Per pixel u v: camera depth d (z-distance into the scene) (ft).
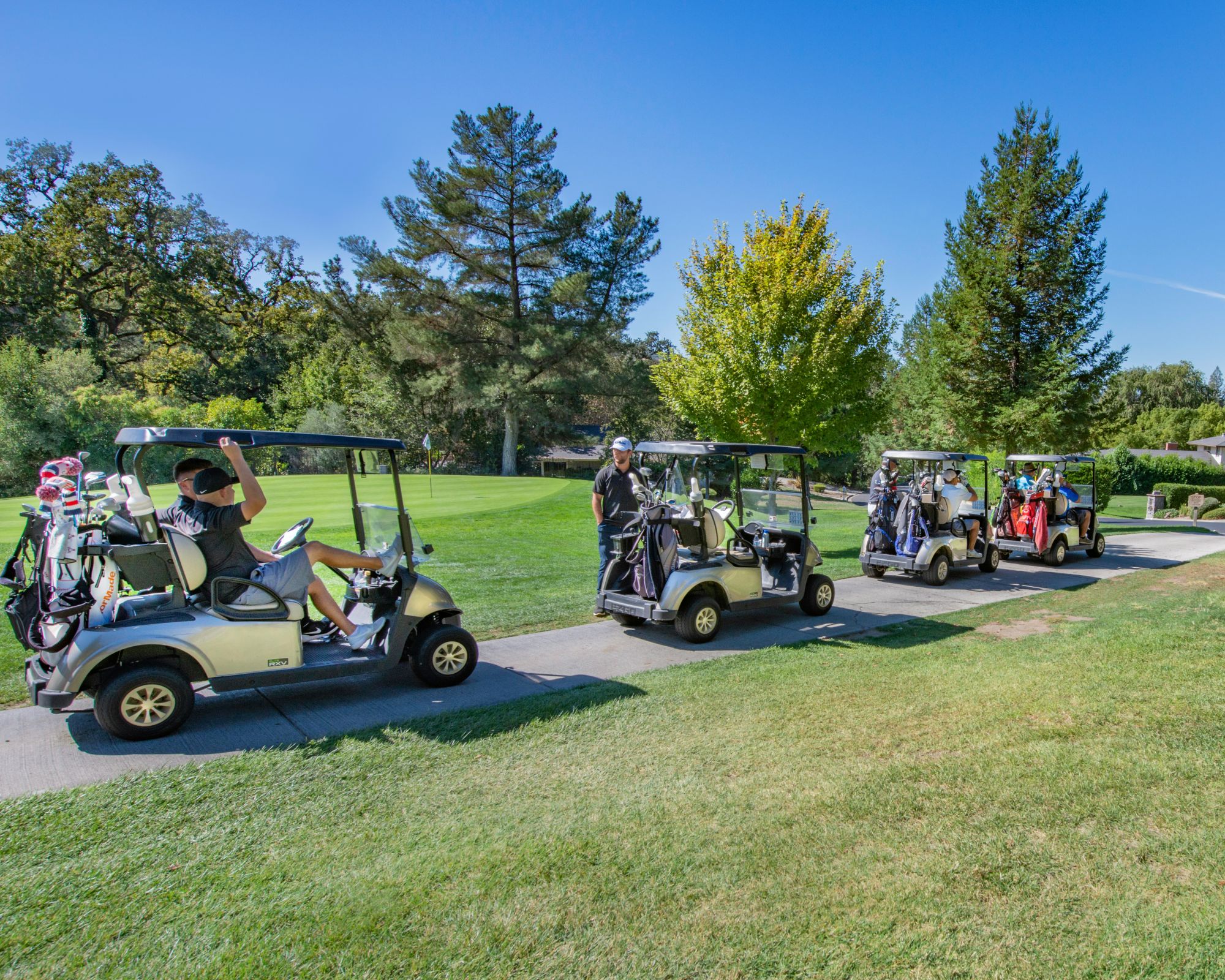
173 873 8.58
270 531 34.01
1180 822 9.30
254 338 155.12
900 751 11.72
